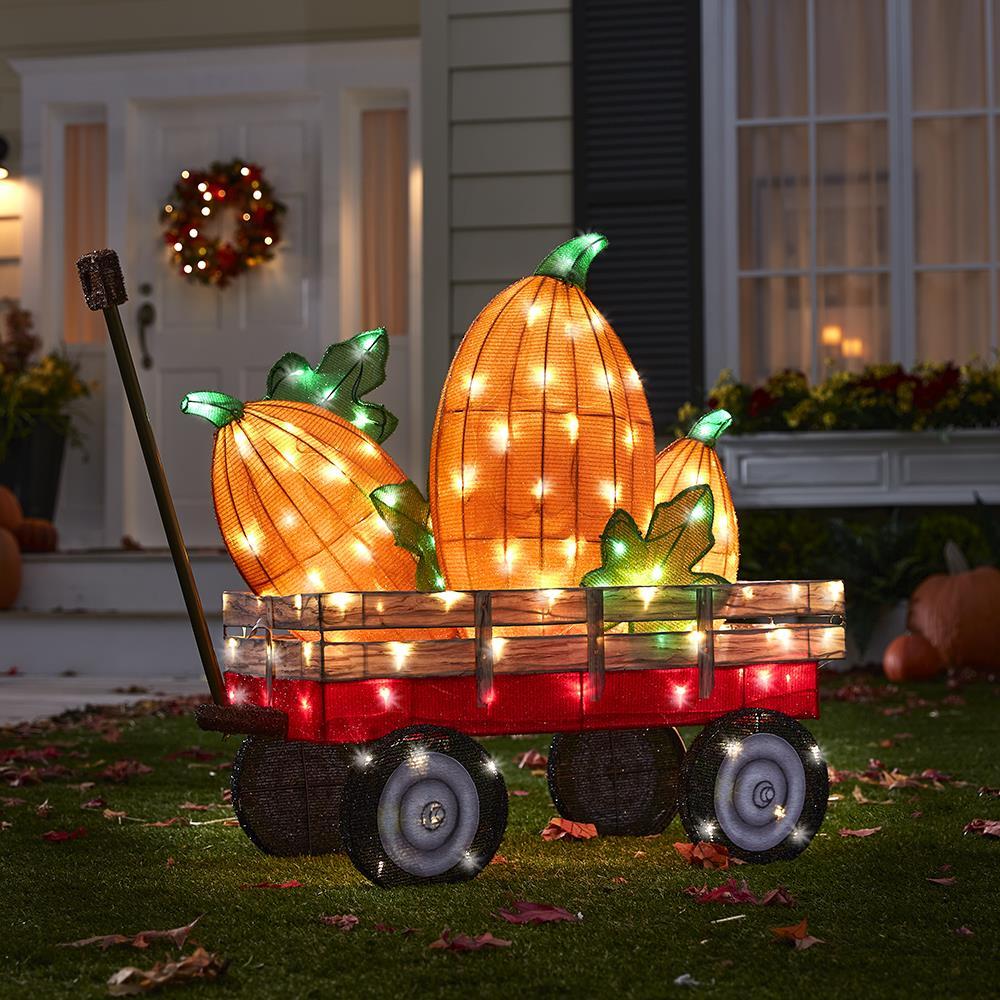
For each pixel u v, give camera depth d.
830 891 2.42
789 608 2.72
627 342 6.93
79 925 2.23
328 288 8.03
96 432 8.20
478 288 6.91
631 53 6.92
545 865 2.66
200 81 8.13
